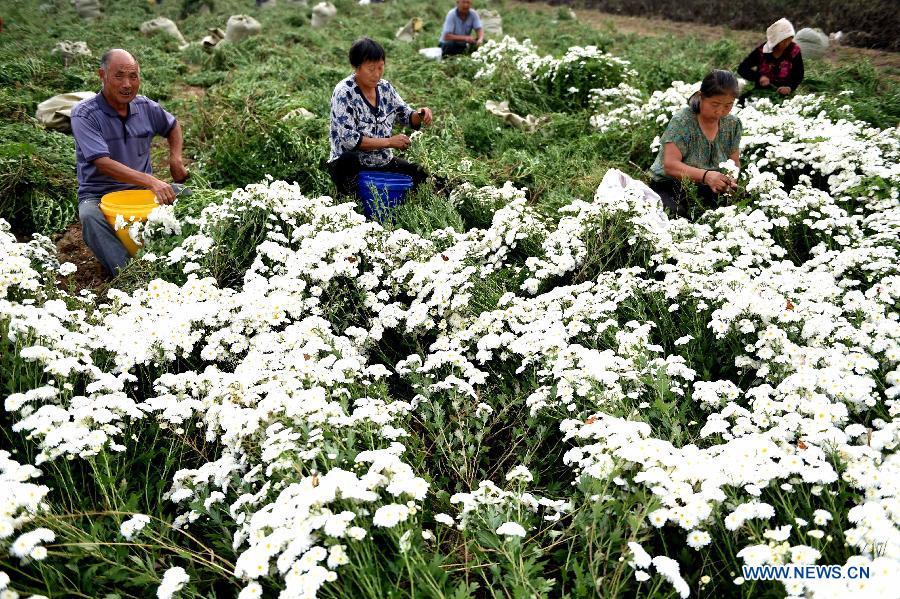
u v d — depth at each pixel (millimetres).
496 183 6535
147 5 17438
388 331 4047
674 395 3039
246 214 4719
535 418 3051
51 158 6344
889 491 2246
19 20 13484
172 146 5629
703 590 2305
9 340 3121
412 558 2166
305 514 2178
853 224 4703
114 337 3449
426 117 6211
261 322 3615
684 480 2357
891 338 3232
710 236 4793
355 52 5609
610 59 9438
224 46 11969
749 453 2422
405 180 5742
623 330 3621
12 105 7559
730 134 5730
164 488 2873
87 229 4832
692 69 10734
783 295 3717
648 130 7129
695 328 3660
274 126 6430
